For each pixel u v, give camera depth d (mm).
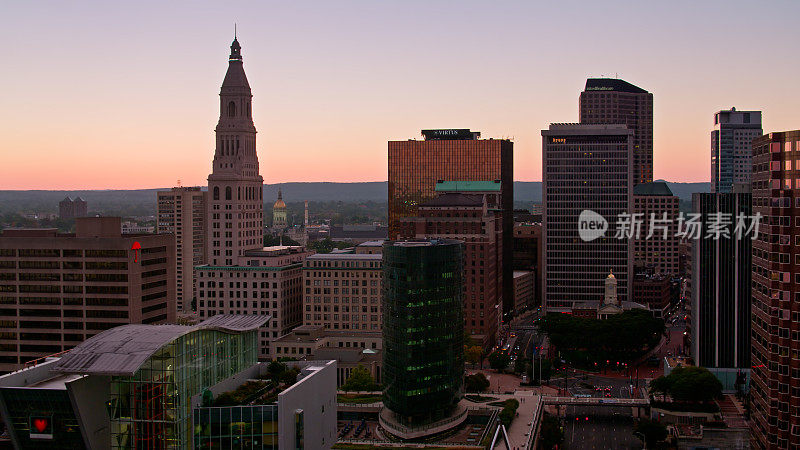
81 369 143125
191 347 159375
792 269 198500
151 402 152750
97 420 150625
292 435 156750
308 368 180500
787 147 199000
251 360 191250
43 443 149250
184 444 155375
